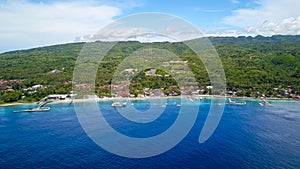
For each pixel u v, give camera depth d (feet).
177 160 145.28
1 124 238.48
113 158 147.02
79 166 141.28
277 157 157.69
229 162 147.95
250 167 143.74
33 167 145.59
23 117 262.06
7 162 153.58
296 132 209.46
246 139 187.93
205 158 150.51
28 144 180.96
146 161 142.51
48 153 162.61
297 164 148.97
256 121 243.81
